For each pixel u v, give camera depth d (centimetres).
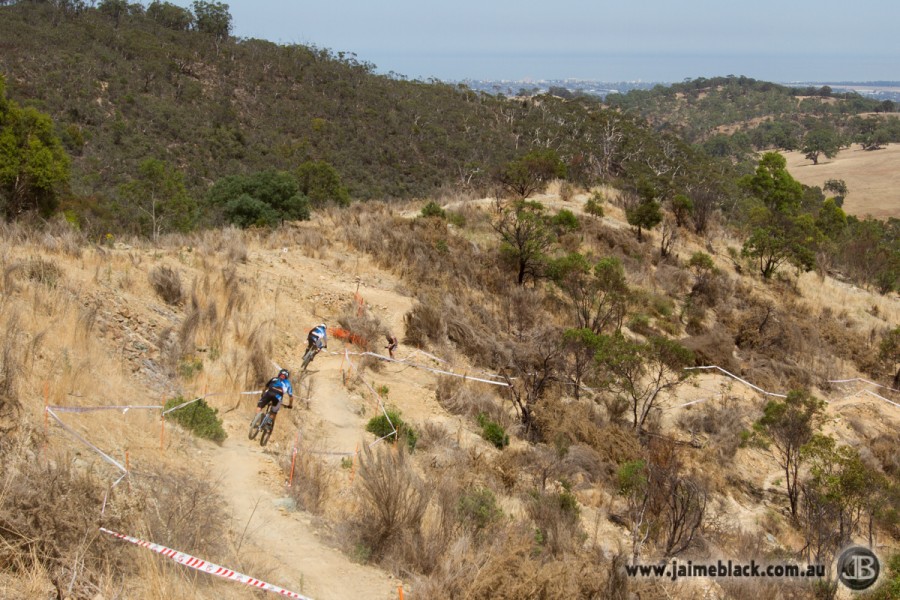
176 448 948
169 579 624
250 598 664
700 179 8425
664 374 2111
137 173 6606
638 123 13538
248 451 1048
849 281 3822
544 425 1589
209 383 1221
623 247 3055
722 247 3512
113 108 8119
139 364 1148
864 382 2553
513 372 1841
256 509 867
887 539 1371
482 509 990
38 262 1222
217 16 12288
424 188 7944
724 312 2702
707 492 1384
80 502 635
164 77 9512
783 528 1440
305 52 11938
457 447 1331
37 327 1014
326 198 3769
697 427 1850
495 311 2180
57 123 7250
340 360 1588
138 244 1742
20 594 543
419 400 1545
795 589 1026
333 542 836
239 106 9594
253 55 11338
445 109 11075
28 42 9000
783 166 5278
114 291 1313
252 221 2583
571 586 738
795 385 2325
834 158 17100
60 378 924
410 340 1822
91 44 9688
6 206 2533
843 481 1391
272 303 1677
